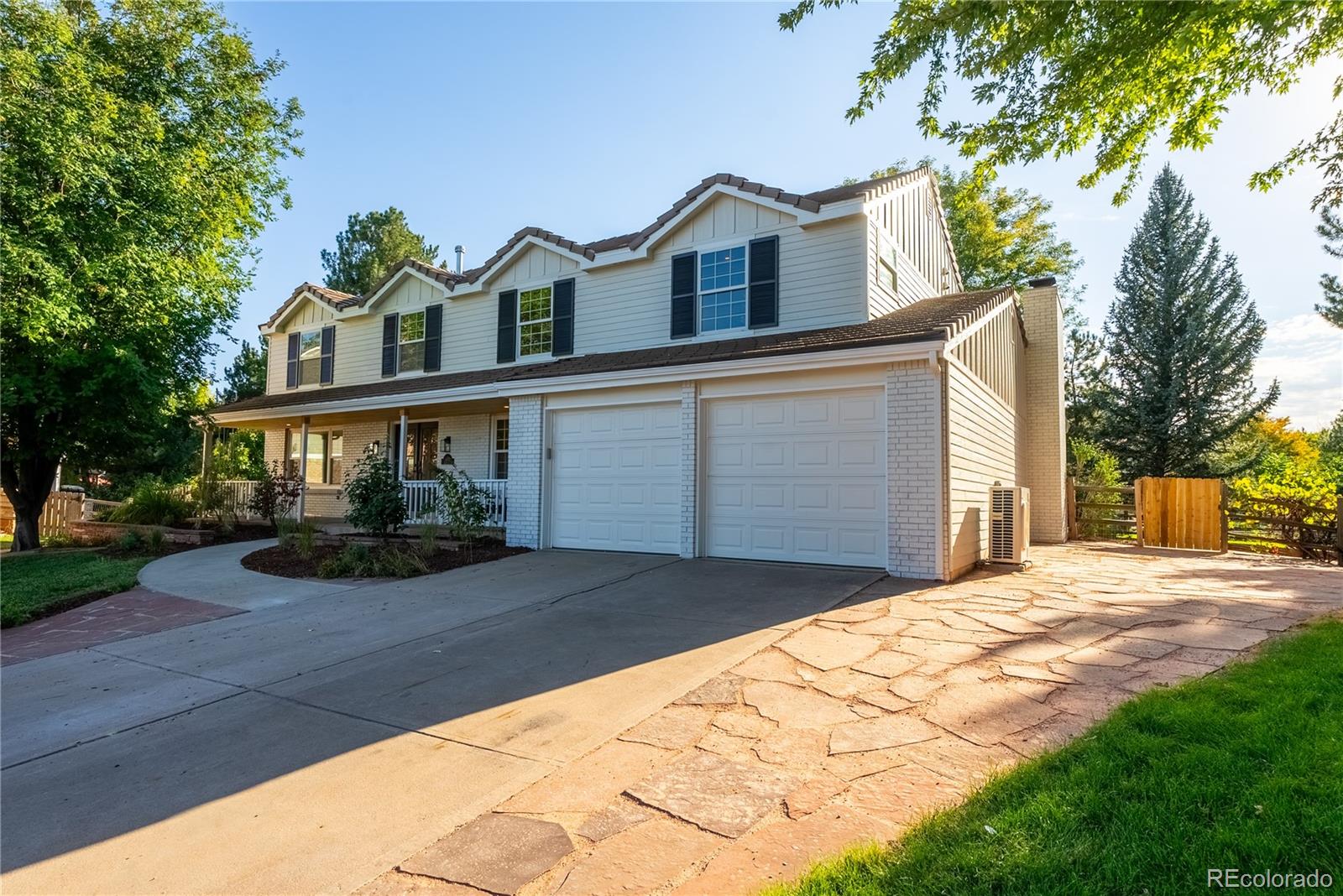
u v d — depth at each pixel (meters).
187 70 15.12
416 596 8.36
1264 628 5.70
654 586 8.27
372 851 2.91
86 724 4.64
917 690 4.49
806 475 9.48
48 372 12.54
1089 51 5.91
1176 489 13.84
